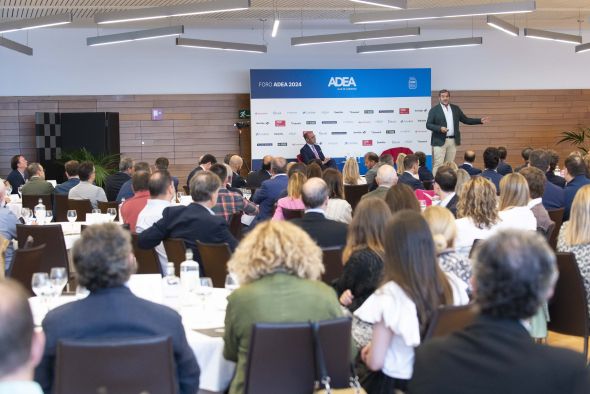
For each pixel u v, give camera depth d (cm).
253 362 256
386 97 1420
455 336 171
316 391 257
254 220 787
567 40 1287
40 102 1391
